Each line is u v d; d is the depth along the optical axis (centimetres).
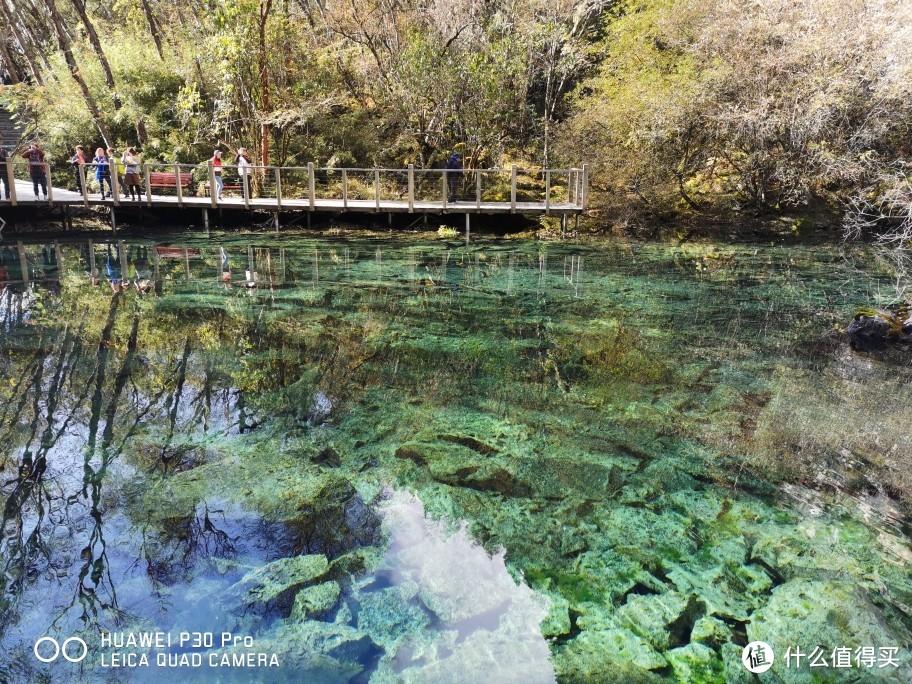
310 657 291
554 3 1667
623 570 355
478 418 549
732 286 1018
